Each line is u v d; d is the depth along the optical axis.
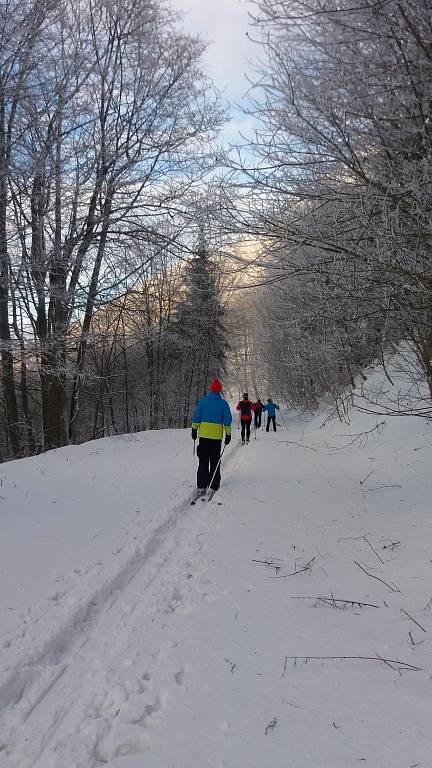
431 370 6.55
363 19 4.07
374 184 4.35
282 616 3.62
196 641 3.31
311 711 2.52
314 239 4.77
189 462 11.28
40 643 3.18
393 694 2.60
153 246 13.85
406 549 4.77
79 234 13.78
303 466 10.84
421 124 4.16
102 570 4.48
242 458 13.11
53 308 14.11
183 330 30.03
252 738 2.35
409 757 2.15
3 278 11.87
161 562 4.93
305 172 4.72
